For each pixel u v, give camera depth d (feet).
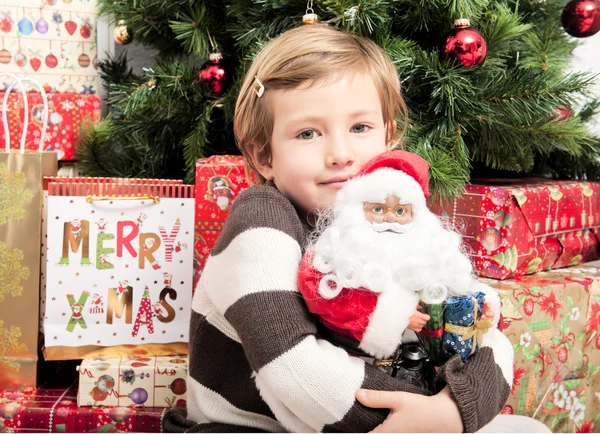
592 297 4.10
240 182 3.75
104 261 3.75
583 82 4.02
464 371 2.42
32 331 3.74
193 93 4.60
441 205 4.20
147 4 4.59
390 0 3.90
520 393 3.76
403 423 2.23
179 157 5.28
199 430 2.62
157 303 3.80
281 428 2.64
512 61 4.58
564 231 4.40
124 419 3.51
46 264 3.75
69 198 3.71
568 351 3.99
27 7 4.76
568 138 4.10
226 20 4.58
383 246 2.23
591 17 3.91
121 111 4.97
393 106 3.00
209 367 2.70
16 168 3.71
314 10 3.86
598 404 4.18
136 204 3.76
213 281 2.55
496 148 4.28
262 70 2.73
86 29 4.96
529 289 3.79
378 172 2.36
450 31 3.84
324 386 2.21
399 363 2.49
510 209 3.97
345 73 2.60
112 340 3.77
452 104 3.70
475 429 2.32
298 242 2.49
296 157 2.58
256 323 2.27
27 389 3.78
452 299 2.45
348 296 2.23
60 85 4.91
